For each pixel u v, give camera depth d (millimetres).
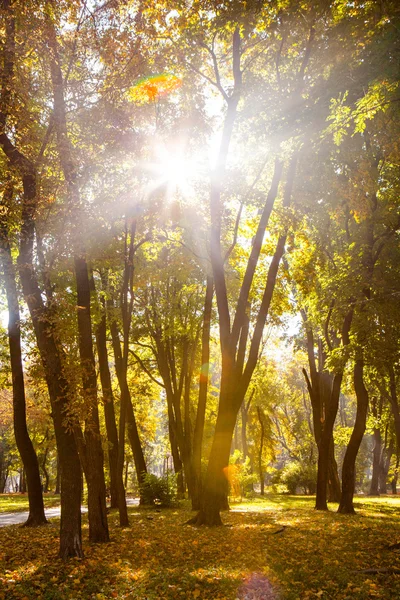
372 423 33438
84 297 12055
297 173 16922
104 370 21484
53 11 11492
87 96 11992
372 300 16078
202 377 21781
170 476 25094
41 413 39562
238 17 11930
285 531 14133
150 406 43312
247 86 14508
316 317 21641
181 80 15922
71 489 10500
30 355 11203
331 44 12273
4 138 11312
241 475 33688
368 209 16562
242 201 15773
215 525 15539
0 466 60969
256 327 16109
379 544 11398
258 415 42875
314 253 20641
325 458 22312
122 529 15086
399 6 8758
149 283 23094
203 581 8539
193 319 23656
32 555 10891
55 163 11570
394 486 50375
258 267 23406
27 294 11133
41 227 11180
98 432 12789
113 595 7754
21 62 10750
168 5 13109
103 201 12578
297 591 7820
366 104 8953
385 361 15695
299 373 53438
